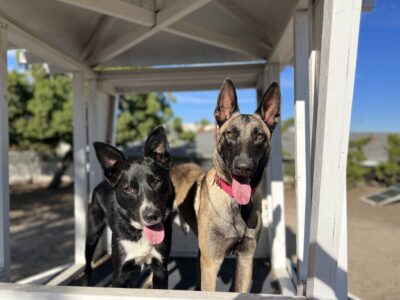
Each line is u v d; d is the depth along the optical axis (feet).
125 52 4.98
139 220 2.87
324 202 1.94
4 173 2.94
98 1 2.83
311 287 2.05
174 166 4.21
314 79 2.43
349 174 18.69
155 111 17.38
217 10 3.78
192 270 4.55
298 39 3.05
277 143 4.58
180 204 3.70
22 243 9.50
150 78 5.20
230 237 2.89
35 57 4.89
